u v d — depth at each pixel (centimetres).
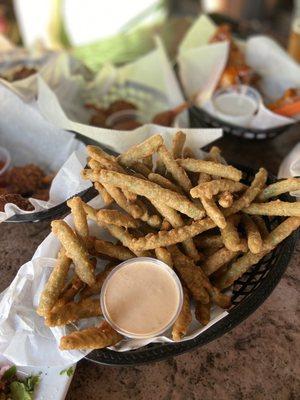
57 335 26
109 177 28
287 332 29
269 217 31
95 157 30
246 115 42
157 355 25
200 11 101
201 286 28
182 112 44
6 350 27
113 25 95
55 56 50
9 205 32
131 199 29
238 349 29
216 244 30
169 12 102
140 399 27
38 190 41
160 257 28
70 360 26
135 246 28
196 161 30
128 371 28
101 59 55
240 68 47
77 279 28
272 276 27
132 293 27
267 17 95
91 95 51
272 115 41
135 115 49
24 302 28
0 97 41
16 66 52
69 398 27
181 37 58
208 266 29
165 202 28
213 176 30
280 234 28
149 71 51
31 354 26
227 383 27
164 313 26
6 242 35
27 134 43
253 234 28
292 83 48
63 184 34
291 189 29
